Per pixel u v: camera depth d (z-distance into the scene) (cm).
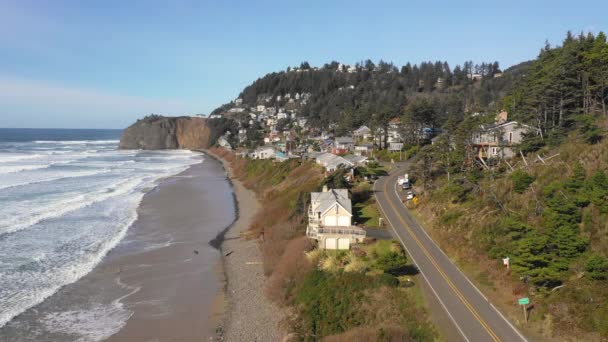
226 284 3619
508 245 3141
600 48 4947
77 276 3672
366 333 2486
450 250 3547
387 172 6581
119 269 3884
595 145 3762
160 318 3022
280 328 2852
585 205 3088
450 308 2659
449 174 5038
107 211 5984
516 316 2545
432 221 4181
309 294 3088
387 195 5228
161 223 5512
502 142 5341
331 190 4541
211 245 4641
